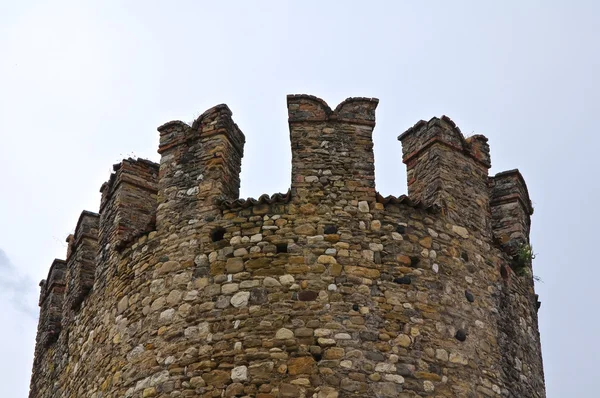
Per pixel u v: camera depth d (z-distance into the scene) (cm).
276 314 1518
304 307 1522
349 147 1670
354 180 1639
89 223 1980
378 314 1534
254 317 1521
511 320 1702
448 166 1728
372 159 1664
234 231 1603
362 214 1612
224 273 1570
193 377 1500
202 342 1523
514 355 1669
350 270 1559
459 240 1670
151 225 1688
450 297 1602
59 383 1878
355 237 1590
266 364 1483
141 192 1839
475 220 1720
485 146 1814
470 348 1583
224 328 1523
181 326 1549
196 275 1584
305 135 1675
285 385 1466
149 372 1544
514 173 1894
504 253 1758
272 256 1568
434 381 1517
